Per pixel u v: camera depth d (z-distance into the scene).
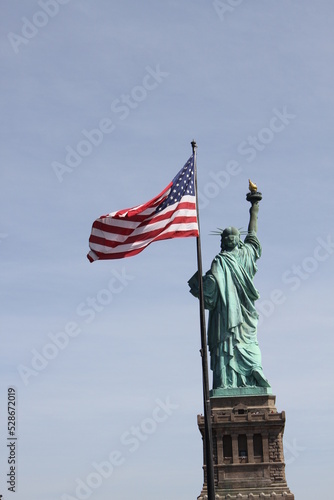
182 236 97.69
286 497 172.38
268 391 183.75
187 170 99.25
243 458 177.38
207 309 191.88
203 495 174.62
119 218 102.69
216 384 185.50
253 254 196.00
